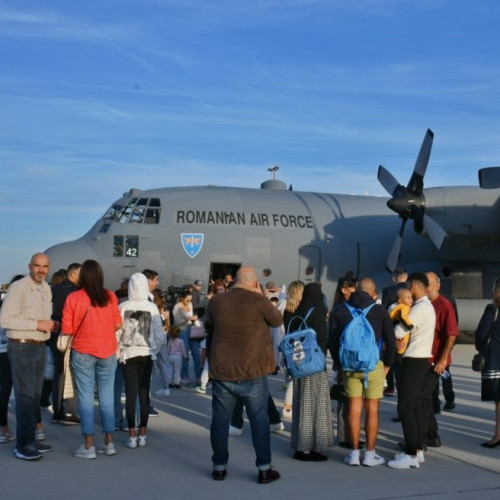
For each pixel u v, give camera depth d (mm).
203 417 9203
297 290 7773
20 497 5484
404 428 6633
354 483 6020
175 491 5727
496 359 7488
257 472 6406
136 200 18156
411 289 6906
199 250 17984
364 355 6426
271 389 11844
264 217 19000
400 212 17625
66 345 6980
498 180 15477
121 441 7738
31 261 6895
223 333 6117
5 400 7555
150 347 7359
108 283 17391
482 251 20281
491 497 5566
